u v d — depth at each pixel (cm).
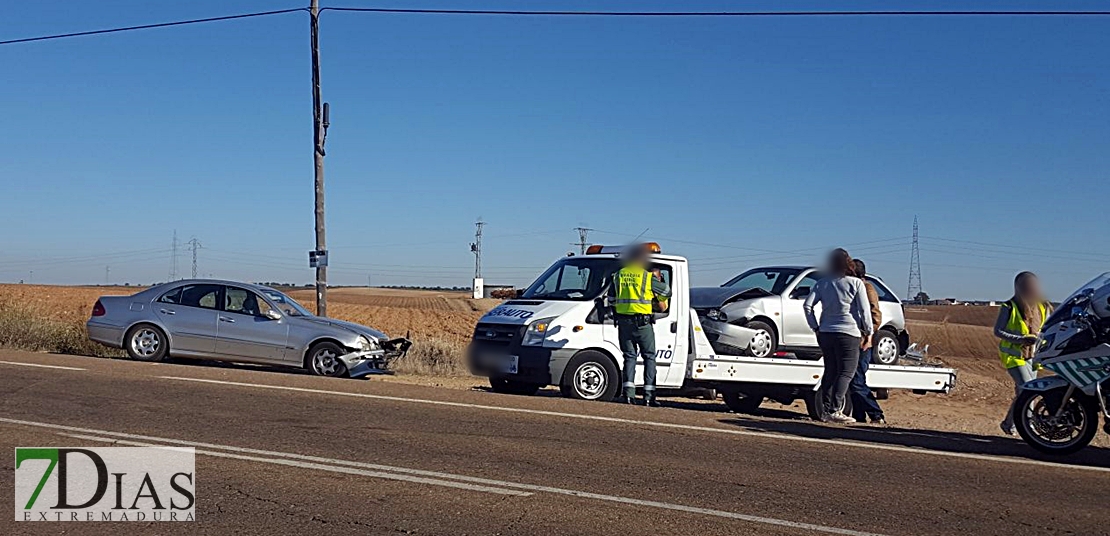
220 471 800
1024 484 848
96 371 1366
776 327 1492
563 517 695
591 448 926
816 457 926
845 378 1205
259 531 650
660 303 1294
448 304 5797
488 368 1340
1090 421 969
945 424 1501
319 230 2264
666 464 870
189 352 1625
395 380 1698
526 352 1301
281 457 850
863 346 1206
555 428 1020
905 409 1767
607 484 792
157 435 929
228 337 1625
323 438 934
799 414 1471
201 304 1645
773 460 904
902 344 1569
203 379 1306
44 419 994
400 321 3525
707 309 1464
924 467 900
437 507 711
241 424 993
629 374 1281
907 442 1030
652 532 665
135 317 1628
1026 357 1141
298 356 1625
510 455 885
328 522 670
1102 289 964
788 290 1519
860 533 681
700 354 1320
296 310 1695
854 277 1208
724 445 965
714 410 1494
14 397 1122
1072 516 746
